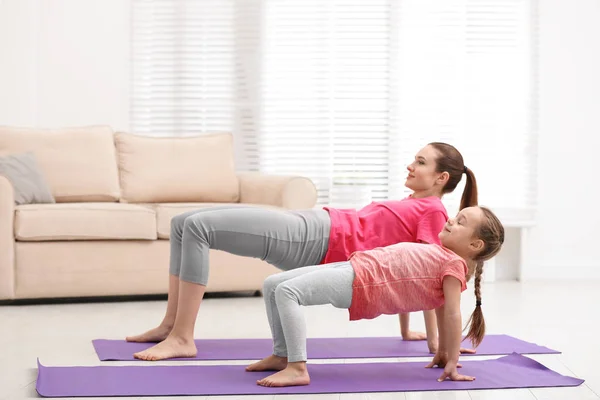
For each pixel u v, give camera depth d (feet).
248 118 20.79
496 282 19.66
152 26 20.53
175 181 18.29
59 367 9.84
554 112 20.53
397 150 20.75
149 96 20.63
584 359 10.73
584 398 8.67
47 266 15.51
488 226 9.46
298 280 9.07
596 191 20.57
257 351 10.92
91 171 17.94
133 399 8.45
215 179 18.43
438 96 20.66
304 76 20.77
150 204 17.66
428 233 10.31
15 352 10.93
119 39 20.33
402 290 9.20
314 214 10.57
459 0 20.58
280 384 8.95
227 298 16.39
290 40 20.76
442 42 20.62
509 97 20.58
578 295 17.24
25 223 15.34
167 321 11.39
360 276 9.09
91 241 15.71
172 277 11.27
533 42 20.47
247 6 20.67
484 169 20.59
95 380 9.15
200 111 20.72
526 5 20.48
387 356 10.71
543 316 14.34
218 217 10.36
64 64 20.13
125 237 15.74
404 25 20.66
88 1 20.18
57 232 15.42
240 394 8.64
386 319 13.94
